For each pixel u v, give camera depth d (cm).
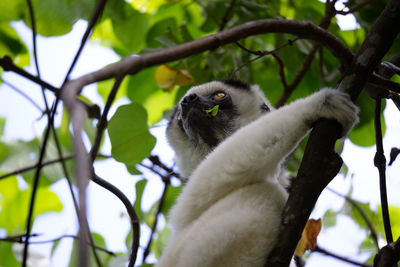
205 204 283
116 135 349
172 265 265
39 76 334
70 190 301
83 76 188
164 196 431
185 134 448
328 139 246
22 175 458
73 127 158
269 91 507
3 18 472
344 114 250
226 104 436
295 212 242
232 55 463
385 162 320
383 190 317
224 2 476
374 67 254
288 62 452
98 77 192
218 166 277
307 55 456
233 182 274
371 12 436
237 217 261
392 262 278
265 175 274
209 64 441
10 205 499
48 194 500
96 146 271
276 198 270
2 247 458
